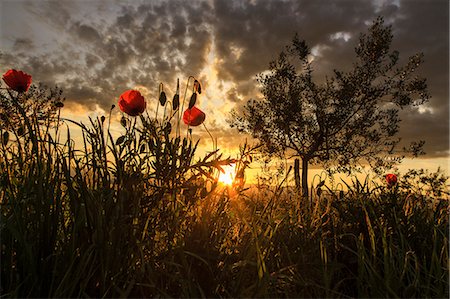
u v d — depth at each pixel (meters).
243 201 2.61
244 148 2.48
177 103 2.26
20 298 1.70
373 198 2.85
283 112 11.41
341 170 11.53
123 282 1.83
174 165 2.17
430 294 1.99
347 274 2.27
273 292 1.87
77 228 1.83
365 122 11.38
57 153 1.97
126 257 1.85
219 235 2.22
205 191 2.25
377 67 11.27
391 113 11.37
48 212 1.82
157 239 2.09
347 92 11.05
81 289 1.64
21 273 1.75
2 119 2.18
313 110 11.45
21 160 2.05
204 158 2.26
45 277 1.75
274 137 11.38
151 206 2.10
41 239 1.80
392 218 2.58
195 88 2.40
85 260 1.79
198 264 1.99
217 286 1.92
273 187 2.82
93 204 1.87
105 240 1.77
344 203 2.82
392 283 1.94
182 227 2.20
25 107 2.33
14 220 1.80
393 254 2.24
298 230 2.53
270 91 11.41
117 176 2.04
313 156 11.52
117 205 1.86
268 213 2.53
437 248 2.38
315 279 2.08
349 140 11.47
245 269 2.05
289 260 2.09
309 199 2.86
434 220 2.71
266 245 2.16
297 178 2.89
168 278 1.95
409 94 11.20
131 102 2.20
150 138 2.19
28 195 1.86
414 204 2.92
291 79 11.46
